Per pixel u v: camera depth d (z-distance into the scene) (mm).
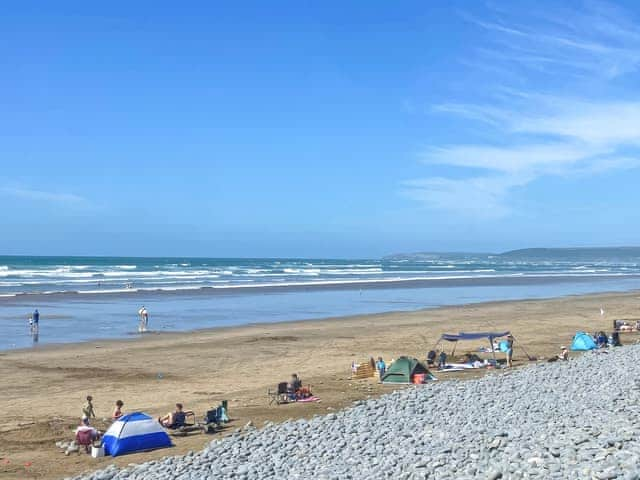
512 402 19031
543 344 35906
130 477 14211
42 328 40938
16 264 134875
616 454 10875
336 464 13523
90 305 53938
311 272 119438
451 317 48438
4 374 27594
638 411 15594
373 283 86625
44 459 16672
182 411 19859
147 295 63469
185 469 14406
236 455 15289
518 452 11953
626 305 58688
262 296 64625
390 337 38281
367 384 25547
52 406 22281
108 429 17828
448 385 23219
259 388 24969
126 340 36750
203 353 32781
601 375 22828
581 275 127062
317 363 30328
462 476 11000
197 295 64438
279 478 13102
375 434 15906
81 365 29562
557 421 15258
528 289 81438
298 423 18156
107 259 195250
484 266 189125
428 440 14680
